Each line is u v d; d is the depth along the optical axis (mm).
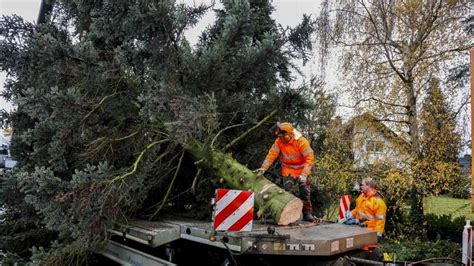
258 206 4938
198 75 5438
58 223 4918
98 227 4973
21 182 4871
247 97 6273
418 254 9641
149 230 4773
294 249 3895
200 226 4559
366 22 12391
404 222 11852
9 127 7473
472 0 11477
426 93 11414
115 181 5016
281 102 6191
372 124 11547
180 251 5082
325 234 4266
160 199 6281
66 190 4816
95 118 5676
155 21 4875
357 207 6371
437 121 11266
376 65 11867
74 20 7105
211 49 5758
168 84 4984
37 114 5379
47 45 5234
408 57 11539
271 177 6777
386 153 11227
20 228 6980
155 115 4816
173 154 6148
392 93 11414
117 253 5254
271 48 5699
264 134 6594
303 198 5289
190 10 5562
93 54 5488
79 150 5875
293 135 5324
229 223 3928
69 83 5633
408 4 11617
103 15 5336
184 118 4500
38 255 5191
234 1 5738
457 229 11445
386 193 11359
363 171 11391
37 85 6008
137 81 5727
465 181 11234
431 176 10727
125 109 5816
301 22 6160
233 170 5375
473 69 7945
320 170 10203
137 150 5676
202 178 6176
